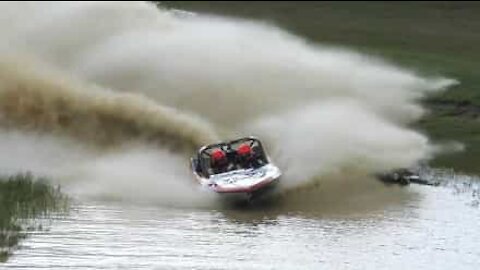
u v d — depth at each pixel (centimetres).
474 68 12050
